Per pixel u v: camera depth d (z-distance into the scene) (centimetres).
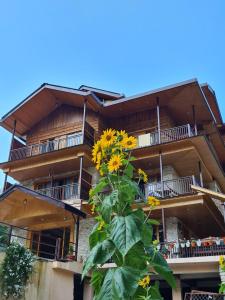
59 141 2011
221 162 2223
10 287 1041
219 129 2195
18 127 2230
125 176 348
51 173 2023
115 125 2092
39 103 2125
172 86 1798
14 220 1612
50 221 1664
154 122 1981
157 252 313
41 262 1216
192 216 1714
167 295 1602
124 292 270
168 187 1667
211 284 1560
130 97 1925
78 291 1493
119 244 280
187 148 1706
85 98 1962
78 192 1764
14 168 2014
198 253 1359
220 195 1420
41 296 1167
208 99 2100
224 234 1950
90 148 1822
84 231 1725
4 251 1080
